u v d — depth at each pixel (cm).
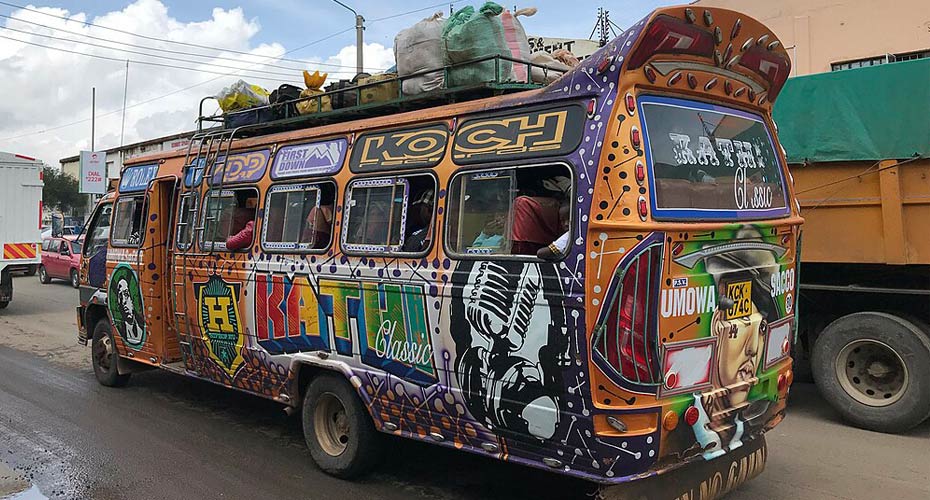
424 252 435
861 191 628
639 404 348
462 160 423
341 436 519
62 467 546
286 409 547
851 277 654
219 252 600
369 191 480
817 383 646
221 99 684
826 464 531
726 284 394
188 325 638
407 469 533
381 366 461
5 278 1459
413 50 507
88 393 782
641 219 349
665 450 358
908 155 593
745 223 409
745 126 443
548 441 370
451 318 415
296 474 528
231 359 592
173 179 686
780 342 447
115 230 773
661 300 354
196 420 674
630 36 361
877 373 614
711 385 384
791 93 657
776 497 468
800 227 477
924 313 612
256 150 591
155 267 705
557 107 386
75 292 1912
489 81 459
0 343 1109
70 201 5591
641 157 357
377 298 462
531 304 371
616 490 361
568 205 383
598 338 346
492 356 392
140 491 497
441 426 429
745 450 436
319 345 507
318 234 513
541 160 379
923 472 512
